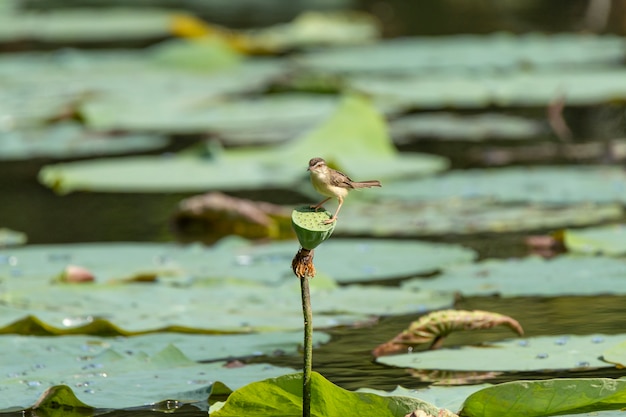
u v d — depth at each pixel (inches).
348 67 900.6
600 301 336.5
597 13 1140.5
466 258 394.6
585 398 234.7
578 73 833.5
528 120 709.3
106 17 1350.9
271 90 819.4
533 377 271.6
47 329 312.2
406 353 297.9
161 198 552.7
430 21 1197.7
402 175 548.1
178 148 668.7
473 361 283.6
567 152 601.3
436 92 769.6
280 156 587.8
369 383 272.7
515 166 568.1
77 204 539.8
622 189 498.0
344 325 322.3
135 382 273.3
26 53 1089.4
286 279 371.2
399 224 453.4
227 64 952.9
